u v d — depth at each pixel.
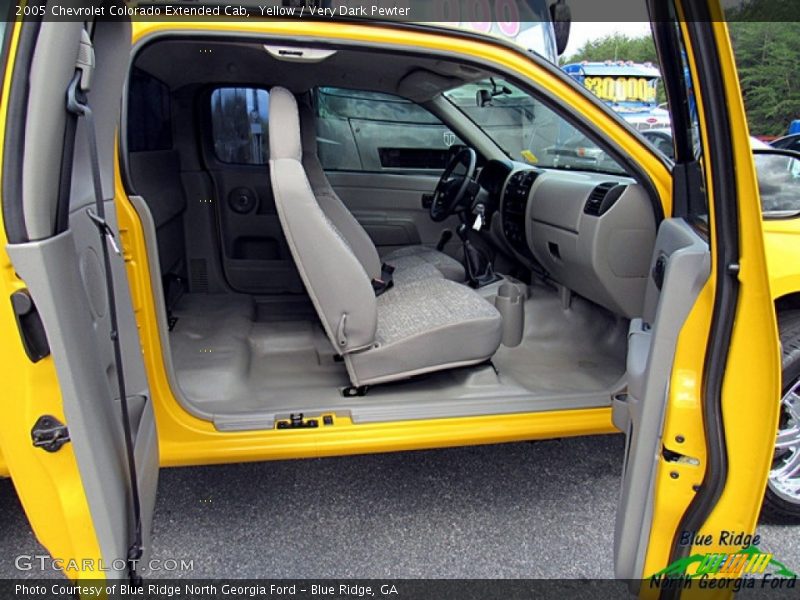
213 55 2.24
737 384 1.15
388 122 3.22
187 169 2.86
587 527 1.97
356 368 1.96
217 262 2.99
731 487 1.20
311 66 2.42
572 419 1.95
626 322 2.46
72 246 1.08
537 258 2.71
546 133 2.94
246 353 2.33
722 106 1.05
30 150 0.97
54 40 0.97
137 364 1.45
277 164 1.76
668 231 1.66
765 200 1.92
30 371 1.04
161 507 2.06
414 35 1.69
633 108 2.82
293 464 2.30
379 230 3.29
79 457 1.07
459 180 2.97
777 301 1.89
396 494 2.13
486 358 2.08
